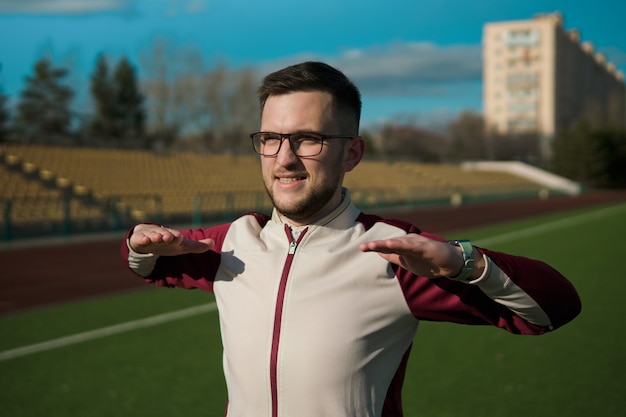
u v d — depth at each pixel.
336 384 1.40
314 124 1.50
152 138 43.75
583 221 22.62
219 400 4.40
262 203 22.98
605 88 118.50
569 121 95.44
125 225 17.61
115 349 5.75
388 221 1.65
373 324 1.45
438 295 1.45
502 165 52.50
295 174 1.52
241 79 45.69
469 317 1.47
